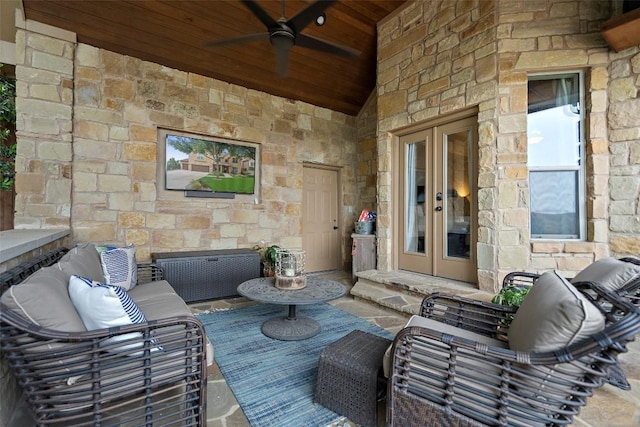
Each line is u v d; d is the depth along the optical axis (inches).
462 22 130.0
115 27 133.8
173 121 158.7
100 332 49.8
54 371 47.6
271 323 111.3
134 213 148.9
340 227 227.3
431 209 150.1
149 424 54.0
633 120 104.7
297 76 184.4
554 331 44.5
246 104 182.2
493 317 72.5
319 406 66.8
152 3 128.5
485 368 49.9
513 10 117.5
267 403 67.9
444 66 136.6
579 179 114.6
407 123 152.7
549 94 119.0
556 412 44.3
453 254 141.7
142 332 53.3
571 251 111.7
